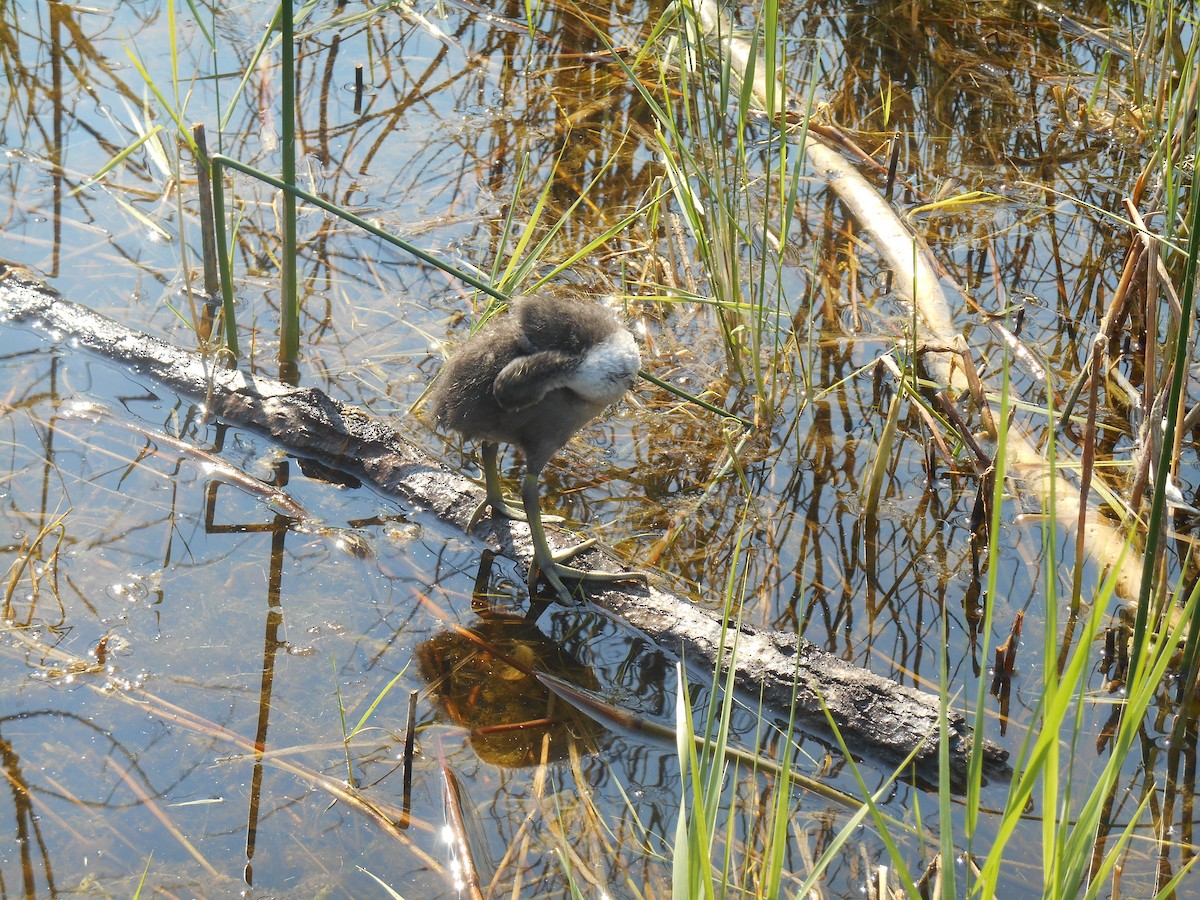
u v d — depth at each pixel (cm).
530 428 425
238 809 334
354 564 437
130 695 369
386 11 833
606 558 440
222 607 409
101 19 784
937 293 594
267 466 488
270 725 363
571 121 729
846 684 377
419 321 571
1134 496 446
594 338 420
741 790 351
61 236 604
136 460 475
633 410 536
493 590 433
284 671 384
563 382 409
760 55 768
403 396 527
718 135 691
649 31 815
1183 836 342
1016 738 375
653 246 617
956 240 646
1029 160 711
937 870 313
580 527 469
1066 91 762
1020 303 596
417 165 684
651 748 369
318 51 791
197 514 451
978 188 687
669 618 412
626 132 713
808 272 620
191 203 637
